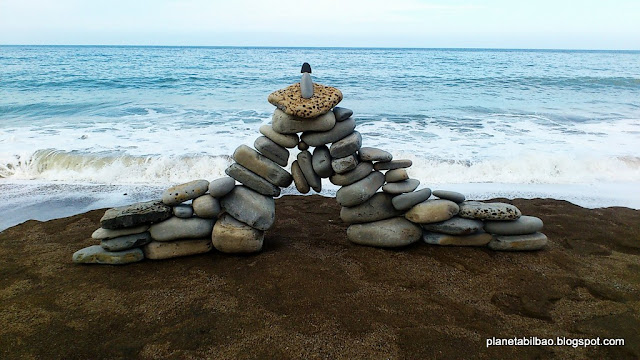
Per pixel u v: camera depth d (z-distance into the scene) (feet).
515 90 57.88
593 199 20.53
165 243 13.41
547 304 11.08
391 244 14.12
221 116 37.73
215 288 11.69
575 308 10.91
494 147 27.68
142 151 25.98
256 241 13.46
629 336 9.75
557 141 29.22
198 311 10.61
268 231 15.98
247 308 10.73
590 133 31.81
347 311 10.62
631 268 13.06
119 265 13.05
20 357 9.00
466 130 32.94
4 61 107.34
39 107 41.52
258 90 55.88
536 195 21.06
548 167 24.09
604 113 40.70
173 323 10.14
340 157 13.73
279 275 12.34
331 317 10.37
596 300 11.28
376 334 9.74
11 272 12.65
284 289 11.60
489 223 14.17
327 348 9.28
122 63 104.83
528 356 9.06
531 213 17.63
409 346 9.34
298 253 13.91
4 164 24.06
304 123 13.35
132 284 11.95
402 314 10.52
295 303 10.95
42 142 27.68
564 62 130.31
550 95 53.26
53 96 48.80
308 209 18.49
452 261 13.34
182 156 24.89
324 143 13.88
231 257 13.55
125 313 10.55
